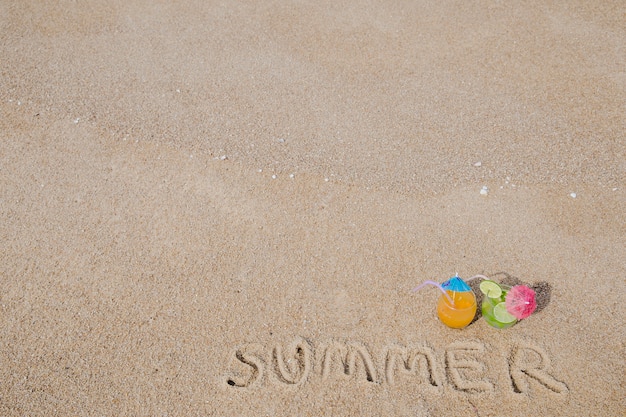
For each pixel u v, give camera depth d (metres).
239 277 3.27
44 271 3.32
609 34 5.18
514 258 3.33
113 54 5.04
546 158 3.95
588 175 3.81
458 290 2.83
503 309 2.89
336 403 2.71
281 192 3.77
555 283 3.19
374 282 3.23
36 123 4.32
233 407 2.71
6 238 3.50
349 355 2.90
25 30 5.34
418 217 3.59
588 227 3.48
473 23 5.39
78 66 4.89
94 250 3.43
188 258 3.38
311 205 3.68
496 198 3.68
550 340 2.93
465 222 3.54
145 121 4.32
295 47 5.11
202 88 4.65
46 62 4.94
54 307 3.13
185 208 3.68
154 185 3.83
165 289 3.21
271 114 4.39
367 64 4.91
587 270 3.25
